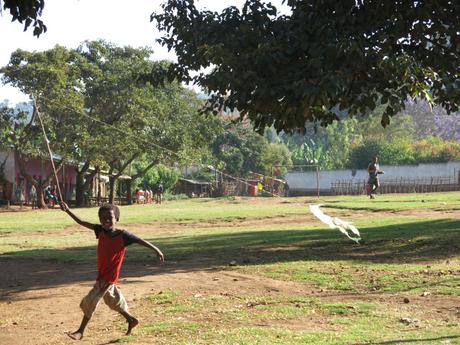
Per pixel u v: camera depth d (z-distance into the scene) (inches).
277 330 308.3
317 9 538.9
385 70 487.8
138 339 303.3
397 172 2640.3
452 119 3575.3
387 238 698.8
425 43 512.1
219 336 299.9
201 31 610.2
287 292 426.9
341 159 3056.1
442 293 401.1
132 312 374.0
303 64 524.1
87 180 2113.7
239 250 674.2
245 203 1717.5
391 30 530.9
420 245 633.0
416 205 1197.7
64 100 1761.8
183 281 484.7
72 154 1863.9
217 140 2982.3
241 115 549.6
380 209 1157.7
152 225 1115.3
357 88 517.3
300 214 1188.5
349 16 524.1
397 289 419.8
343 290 427.5
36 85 1754.4
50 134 1787.6
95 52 1991.9
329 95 494.9
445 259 548.7
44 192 2111.2
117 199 2378.2
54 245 828.6
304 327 317.1
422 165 2600.9
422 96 506.9
